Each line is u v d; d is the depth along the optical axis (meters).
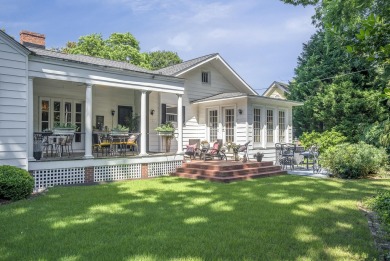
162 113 14.79
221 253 4.06
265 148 15.81
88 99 10.49
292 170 14.35
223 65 16.95
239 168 12.03
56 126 10.70
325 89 20.45
